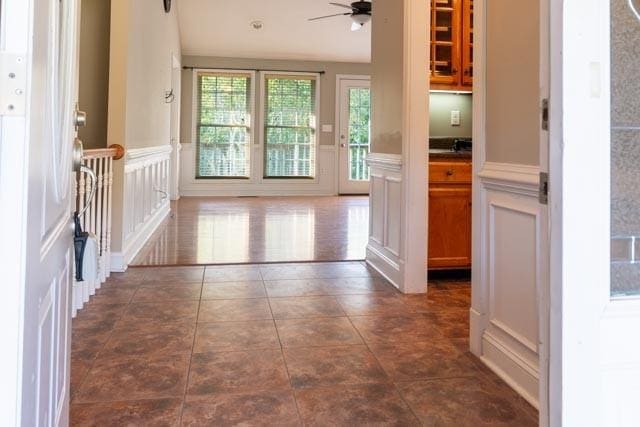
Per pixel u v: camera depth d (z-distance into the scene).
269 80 9.20
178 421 1.59
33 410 0.79
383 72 3.52
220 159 9.14
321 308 2.78
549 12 0.92
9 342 0.68
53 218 0.97
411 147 3.07
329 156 9.51
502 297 1.97
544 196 1.00
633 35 0.91
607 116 0.89
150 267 3.67
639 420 0.90
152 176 5.02
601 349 0.89
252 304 2.83
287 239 4.92
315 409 1.68
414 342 2.29
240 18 8.02
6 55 0.66
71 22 1.13
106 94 3.67
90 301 2.83
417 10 3.03
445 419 1.63
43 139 0.80
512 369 1.88
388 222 3.44
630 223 0.91
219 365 2.02
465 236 3.44
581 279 0.88
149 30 4.61
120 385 1.83
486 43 2.05
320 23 8.24
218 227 5.59
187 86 8.93
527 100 1.77
